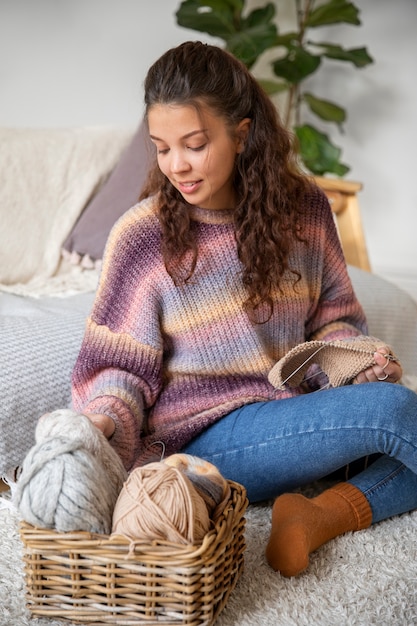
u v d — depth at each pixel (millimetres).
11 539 1357
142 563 1055
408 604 1206
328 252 1495
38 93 2988
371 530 1405
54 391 1531
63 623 1123
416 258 3379
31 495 1063
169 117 1223
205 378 1422
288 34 3020
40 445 1096
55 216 2230
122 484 1146
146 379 1387
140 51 3084
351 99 3342
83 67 3033
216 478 1140
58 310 1792
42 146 2246
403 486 1422
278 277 1380
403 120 3293
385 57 3262
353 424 1282
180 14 2854
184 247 1354
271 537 1295
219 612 1130
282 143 1375
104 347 1379
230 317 1385
